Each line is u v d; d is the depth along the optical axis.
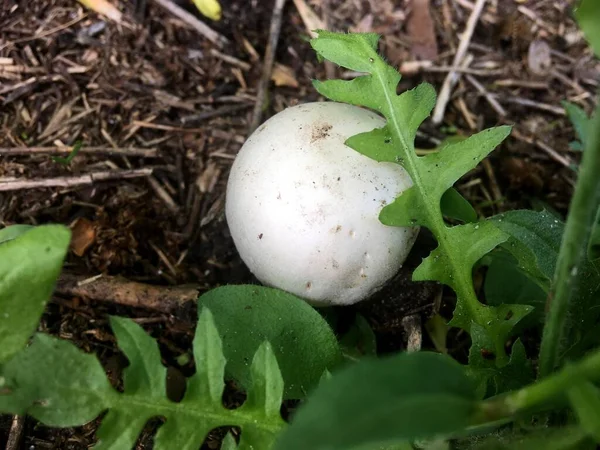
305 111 0.14
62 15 0.20
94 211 0.18
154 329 0.17
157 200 0.18
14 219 0.17
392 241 0.14
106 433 0.11
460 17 0.22
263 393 0.12
